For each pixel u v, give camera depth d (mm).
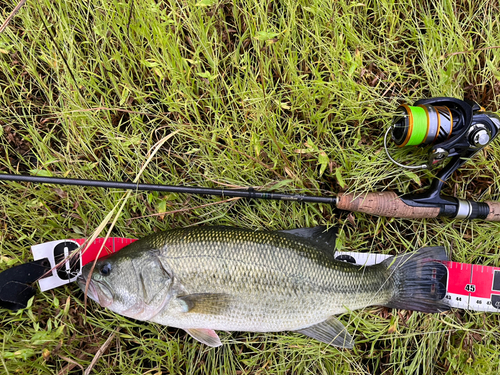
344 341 429
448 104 410
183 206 456
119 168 456
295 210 457
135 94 450
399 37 457
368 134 457
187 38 446
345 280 420
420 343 465
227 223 462
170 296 398
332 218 461
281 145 447
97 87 444
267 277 402
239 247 401
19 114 462
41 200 455
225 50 455
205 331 430
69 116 437
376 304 434
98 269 406
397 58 461
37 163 460
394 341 463
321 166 427
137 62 448
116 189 451
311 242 425
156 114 451
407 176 450
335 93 438
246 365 467
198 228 409
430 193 427
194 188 412
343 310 421
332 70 444
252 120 439
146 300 400
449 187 463
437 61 449
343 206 427
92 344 449
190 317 404
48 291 450
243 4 429
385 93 449
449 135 399
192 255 399
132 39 434
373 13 449
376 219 464
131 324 452
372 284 429
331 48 434
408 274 445
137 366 454
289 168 445
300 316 412
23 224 452
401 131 410
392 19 444
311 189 456
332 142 458
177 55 428
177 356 456
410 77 454
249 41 452
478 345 458
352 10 450
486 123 394
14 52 448
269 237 410
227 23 445
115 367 459
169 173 455
